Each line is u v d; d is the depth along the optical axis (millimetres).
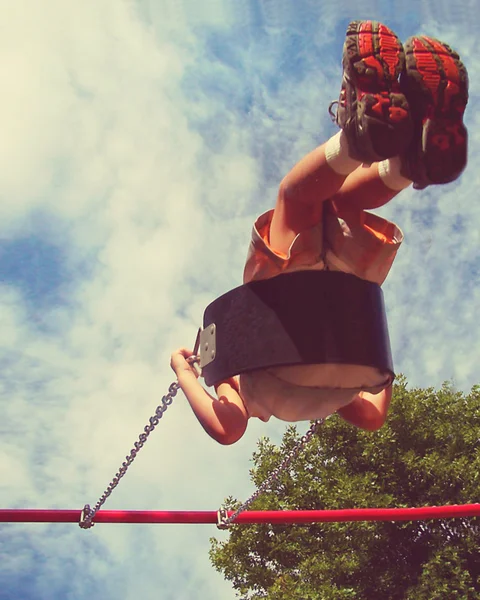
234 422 2676
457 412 10438
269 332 2354
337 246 2404
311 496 9953
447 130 2053
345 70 2086
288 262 2375
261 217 2447
